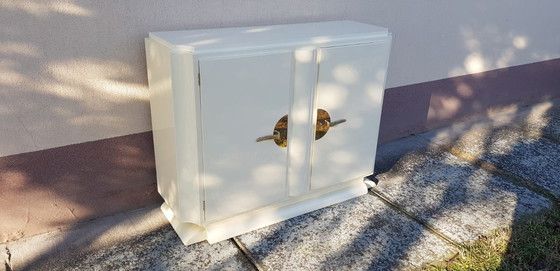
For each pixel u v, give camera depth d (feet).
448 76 12.54
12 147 7.23
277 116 7.63
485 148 12.03
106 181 8.32
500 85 14.03
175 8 7.82
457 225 8.73
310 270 7.45
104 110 7.84
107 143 8.07
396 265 7.62
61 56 7.14
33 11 6.72
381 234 8.40
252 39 7.21
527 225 8.75
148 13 7.62
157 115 7.71
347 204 9.29
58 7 6.88
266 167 7.93
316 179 8.71
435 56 11.95
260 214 8.46
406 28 11.02
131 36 7.62
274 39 7.28
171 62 6.62
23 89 7.01
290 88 7.57
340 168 8.95
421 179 10.38
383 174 10.53
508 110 14.74
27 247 7.65
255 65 7.03
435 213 9.11
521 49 13.97
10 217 7.63
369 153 9.27
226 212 7.88
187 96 6.80
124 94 7.93
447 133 12.83
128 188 8.62
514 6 13.02
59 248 7.68
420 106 12.32
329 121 8.32
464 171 10.81
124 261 7.46
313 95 7.91
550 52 14.94
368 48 8.20
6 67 6.77
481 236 8.43
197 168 7.22
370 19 10.31
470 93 13.34
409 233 8.45
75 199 8.12
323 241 8.14
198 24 8.14
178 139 7.14
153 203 9.05
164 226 8.40
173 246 7.87
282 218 8.61
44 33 6.89
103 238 7.97
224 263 7.54
